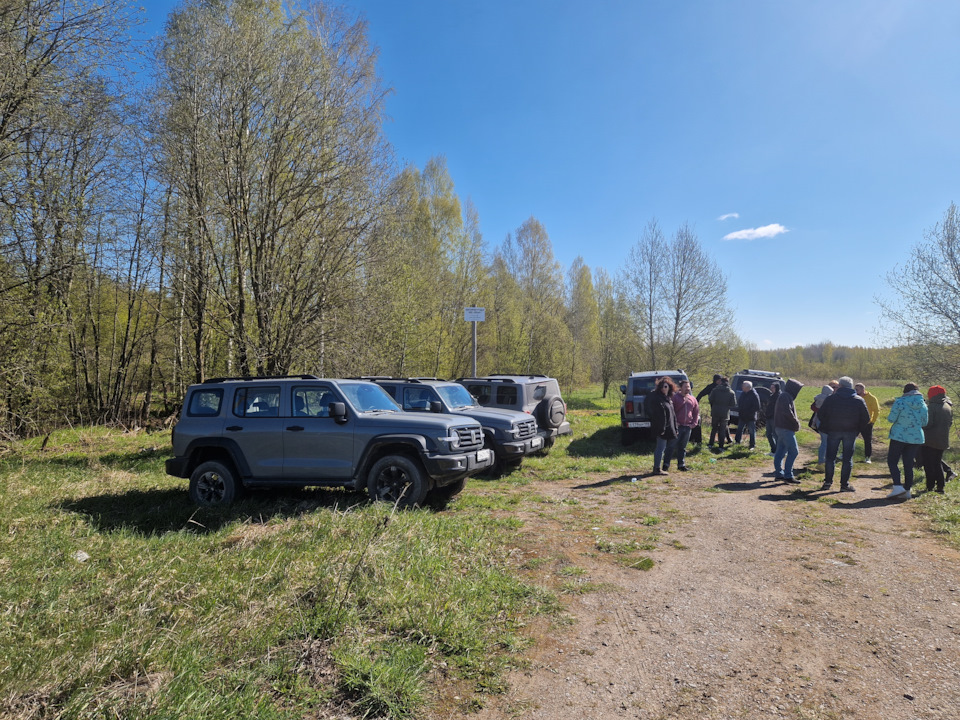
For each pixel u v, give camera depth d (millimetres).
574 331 56000
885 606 4188
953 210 16531
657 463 10062
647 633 3809
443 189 34688
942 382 16938
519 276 46969
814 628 3838
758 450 13227
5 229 11008
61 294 14078
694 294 26641
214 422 7484
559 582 4742
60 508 6918
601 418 21844
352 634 3469
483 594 4262
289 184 12383
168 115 12016
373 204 13141
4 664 2996
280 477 7176
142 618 3607
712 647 3594
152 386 21281
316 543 5184
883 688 3070
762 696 3016
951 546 5652
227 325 13359
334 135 12797
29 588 4148
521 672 3295
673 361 26984
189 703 2631
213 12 12719
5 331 11773
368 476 7086
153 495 7848
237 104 11953
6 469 10016
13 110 10664
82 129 13758
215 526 6199
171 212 13102
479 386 11930
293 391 7426
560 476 9938
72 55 11086
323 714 2787
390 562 4594
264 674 3039
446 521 6328
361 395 7684
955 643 3574
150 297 19312
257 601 3943
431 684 3131
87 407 19938
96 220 14109
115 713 2551
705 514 7125
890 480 9555
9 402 13109
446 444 6945
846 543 5781
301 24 13297
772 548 5645
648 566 5137
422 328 22031
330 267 12414
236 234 12227
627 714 2869
